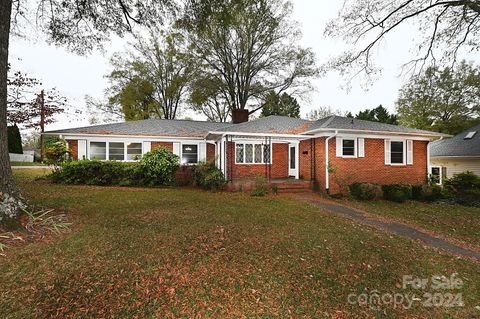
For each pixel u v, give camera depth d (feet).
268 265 11.71
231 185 35.32
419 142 39.99
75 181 35.99
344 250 14.07
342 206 28.12
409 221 22.67
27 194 25.38
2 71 15.03
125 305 8.41
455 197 35.32
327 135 35.27
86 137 42.57
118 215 19.19
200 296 9.16
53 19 24.31
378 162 37.55
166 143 46.60
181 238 14.60
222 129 39.24
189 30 23.89
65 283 9.43
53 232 14.57
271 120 49.26
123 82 91.91
